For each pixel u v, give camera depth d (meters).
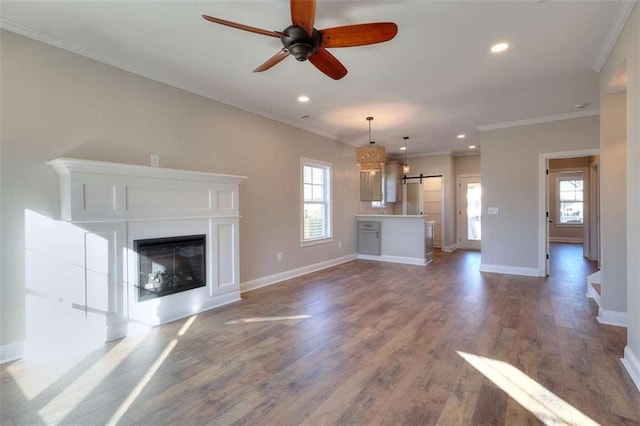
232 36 2.70
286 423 1.77
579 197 9.39
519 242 5.41
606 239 3.21
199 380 2.21
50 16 2.40
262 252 4.80
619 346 2.67
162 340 2.87
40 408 1.91
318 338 2.89
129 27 2.56
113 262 2.90
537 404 1.92
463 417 1.81
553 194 9.73
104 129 3.07
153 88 3.47
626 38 2.38
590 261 6.59
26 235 2.55
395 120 5.23
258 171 4.73
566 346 2.69
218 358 2.53
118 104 3.18
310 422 1.78
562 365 2.38
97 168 2.75
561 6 2.29
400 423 1.76
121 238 2.95
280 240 5.13
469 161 8.66
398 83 3.68
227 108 4.28
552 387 2.10
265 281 4.83
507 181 5.47
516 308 3.68
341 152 6.71
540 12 2.36
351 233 7.10
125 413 1.86
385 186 8.65
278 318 3.42
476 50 2.91
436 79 3.55
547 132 5.11
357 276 5.42
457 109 4.64
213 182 3.76
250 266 4.61
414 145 7.42
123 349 2.69
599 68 3.18
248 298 4.15
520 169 5.35
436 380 2.19
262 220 4.80
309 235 5.91
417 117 5.05
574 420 1.78
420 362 2.44
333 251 6.45
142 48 2.89
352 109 4.62
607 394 2.01
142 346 2.75
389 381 2.18
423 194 8.77
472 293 4.32
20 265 2.56
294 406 1.92
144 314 3.12
